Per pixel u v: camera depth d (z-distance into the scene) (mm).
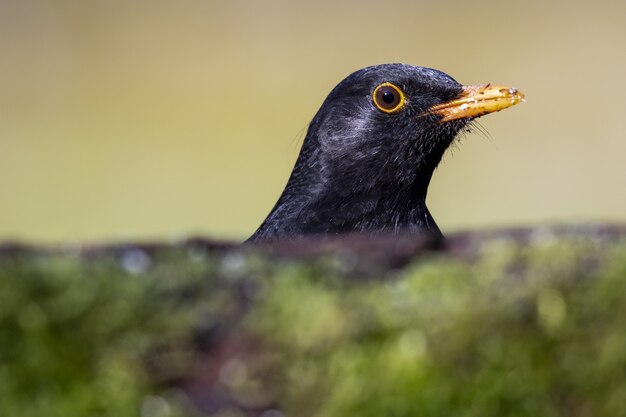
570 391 1061
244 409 1043
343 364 1040
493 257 1064
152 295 1047
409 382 1040
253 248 1111
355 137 2598
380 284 1065
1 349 1021
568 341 1054
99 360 1033
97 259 1067
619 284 1051
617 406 1062
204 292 1058
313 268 1074
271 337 1046
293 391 1044
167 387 1040
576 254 1064
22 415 1023
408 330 1042
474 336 1044
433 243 1091
